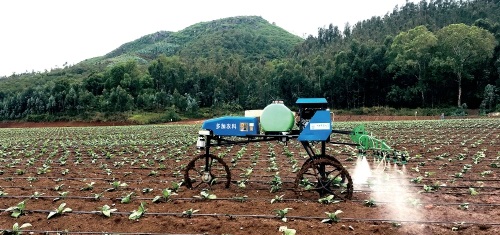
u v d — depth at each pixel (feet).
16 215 26.23
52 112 226.38
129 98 226.38
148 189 32.71
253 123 29.96
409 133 85.66
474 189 32.22
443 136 76.59
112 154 59.88
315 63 248.93
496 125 101.60
